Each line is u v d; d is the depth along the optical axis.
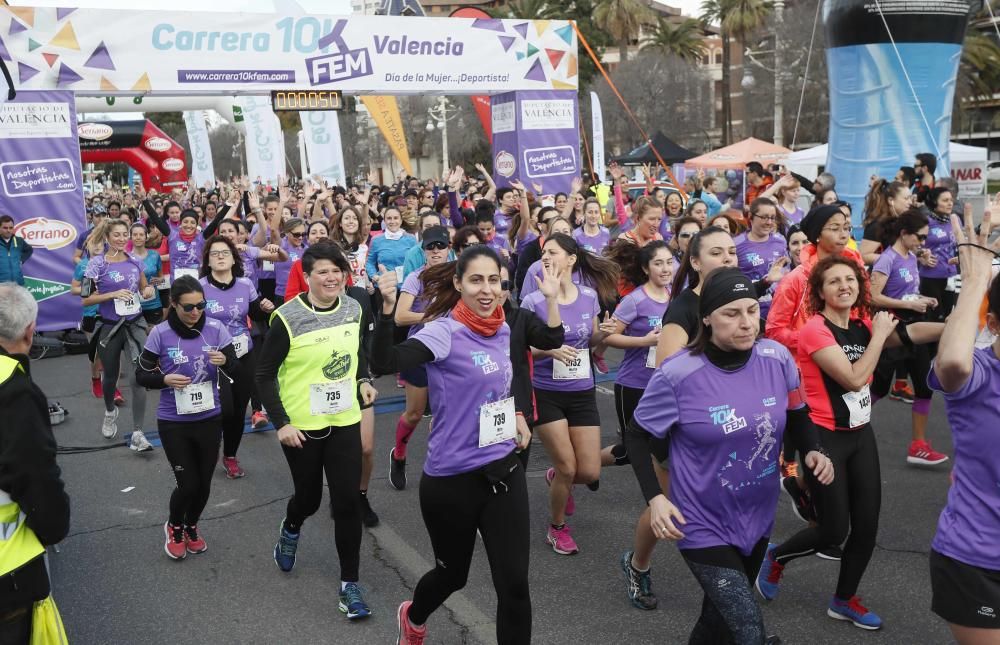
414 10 20.09
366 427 5.38
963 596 2.80
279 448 7.52
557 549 5.12
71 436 8.07
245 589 4.78
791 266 7.21
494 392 3.50
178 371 5.07
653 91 47.53
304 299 4.47
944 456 6.36
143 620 4.44
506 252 10.49
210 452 5.19
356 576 4.46
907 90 13.41
